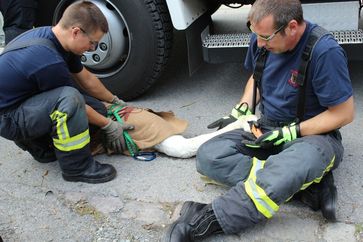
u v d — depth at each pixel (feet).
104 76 12.36
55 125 8.86
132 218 8.46
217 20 16.44
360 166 9.37
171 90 13.23
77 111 8.80
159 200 8.83
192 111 12.00
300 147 7.67
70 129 8.86
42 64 8.56
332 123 7.80
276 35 7.32
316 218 8.10
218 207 7.50
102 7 11.71
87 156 9.31
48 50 8.61
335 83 7.50
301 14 7.34
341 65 7.48
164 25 11.60
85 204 8.86
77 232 8.23
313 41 7.50
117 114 10.36
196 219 7.54
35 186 9.48
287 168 7.38
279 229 7.91
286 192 7.34
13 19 12.83
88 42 8.83
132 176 9.55
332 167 8.17
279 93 8.18
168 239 7.29
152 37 11.63
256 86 9.16
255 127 8.72
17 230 8.35
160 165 9.85
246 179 8.27
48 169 10.00
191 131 11.08
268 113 8.59
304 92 7.88
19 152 10.76
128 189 9.18
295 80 7.85
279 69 8.03
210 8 12.96
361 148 9.96
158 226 8.24
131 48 11.85
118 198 8.96
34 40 8.69
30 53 8.56
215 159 8.36
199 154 8.63
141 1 11.37
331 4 10.89
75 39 8.75
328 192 7.97
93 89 10.46
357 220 7.98
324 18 11.02
